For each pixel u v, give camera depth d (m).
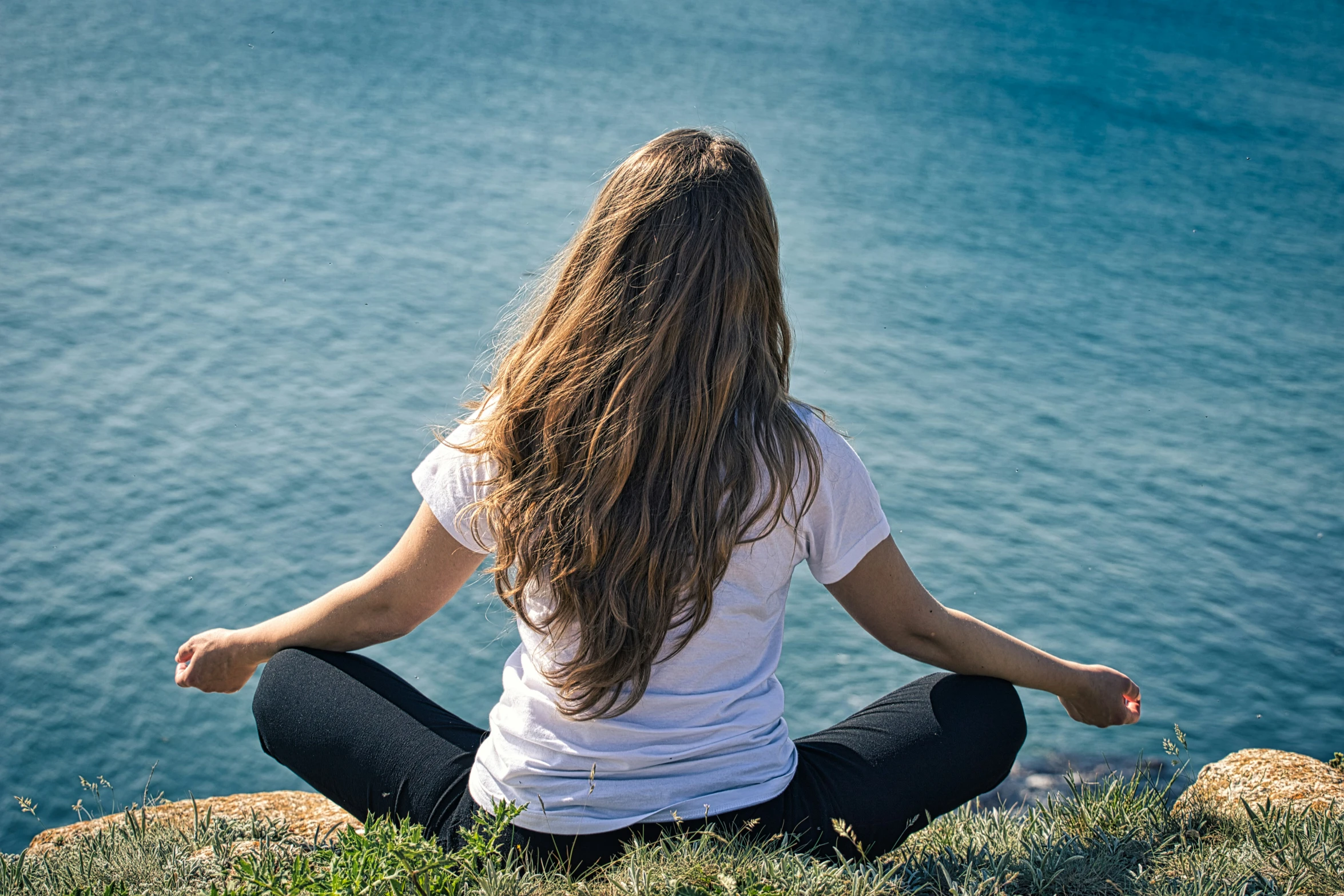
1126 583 12.38
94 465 13.71
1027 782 8.62
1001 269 21.81
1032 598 12.12
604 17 38.31
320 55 32.06
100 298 18.16
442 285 19.77
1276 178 28.11
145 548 12.30
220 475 13.70
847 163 27.36
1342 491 14.43
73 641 10.91
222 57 31.03
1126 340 19.05
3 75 28.03
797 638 11.02
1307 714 10.35
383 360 16.97
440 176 24.83
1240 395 17.22
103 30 31.88
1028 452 15.23
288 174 24.23
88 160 23.83
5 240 19.86
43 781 9.32
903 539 13.08
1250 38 40.06
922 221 24.06
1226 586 12.35
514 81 31.64
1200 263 22.75
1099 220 24.89
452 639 10.64
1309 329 19.84
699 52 35.50
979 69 35.59
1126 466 14.94
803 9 41.00
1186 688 10.65
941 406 16.38
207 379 15.99
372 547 12.61
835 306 19.62
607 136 28.08
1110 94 33.94
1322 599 12.14
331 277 19.75
